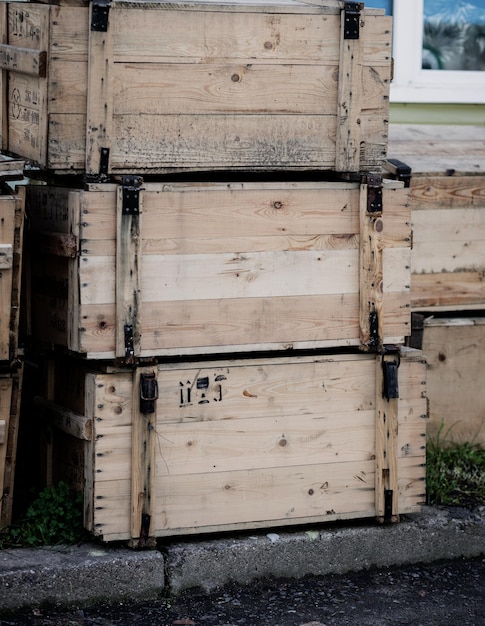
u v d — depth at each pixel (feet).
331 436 15.10
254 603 14.33
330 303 14.82
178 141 14.06
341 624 13.80
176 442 14.38
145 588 14.20
